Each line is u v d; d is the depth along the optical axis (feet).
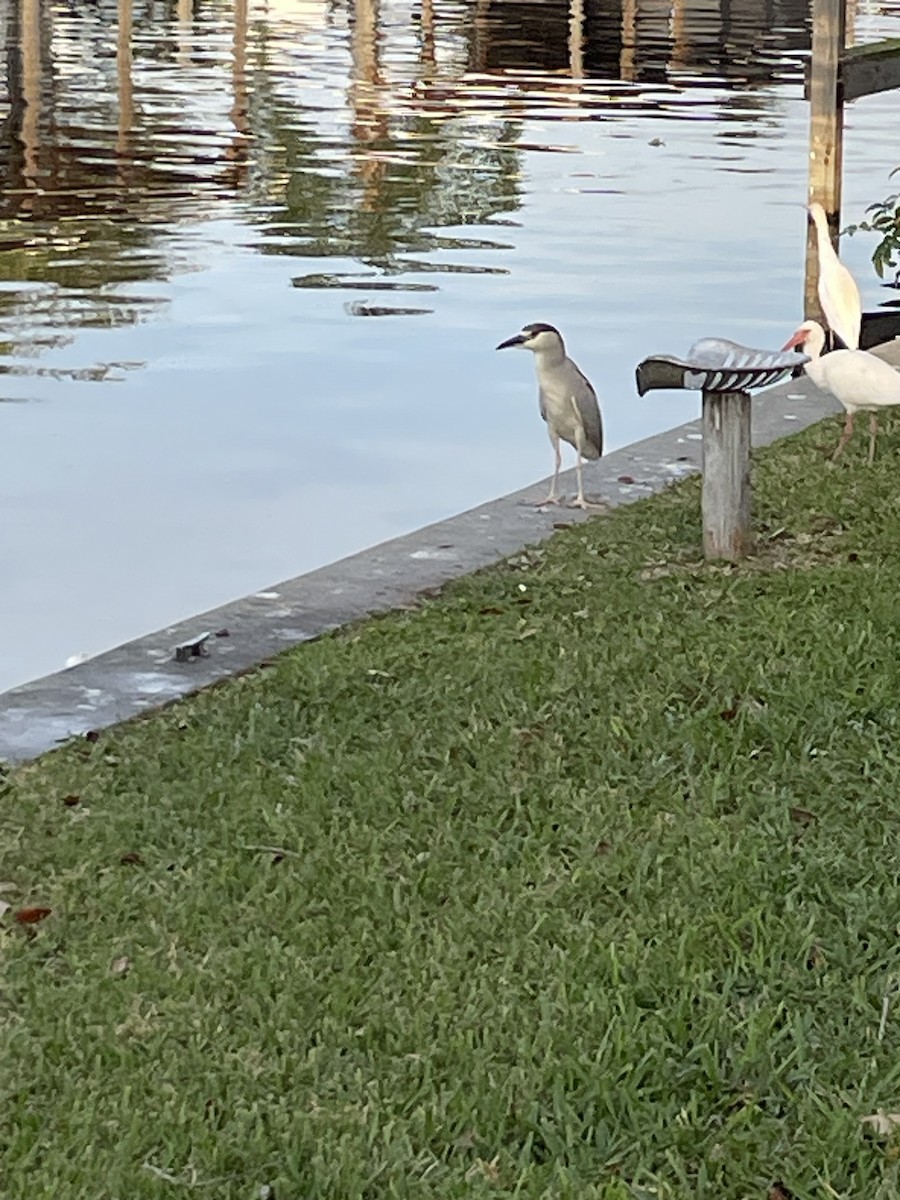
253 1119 22.82
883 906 24.99
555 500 35.04
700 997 23.93
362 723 28.35
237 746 27.81
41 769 27.61
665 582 32.01
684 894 25.27
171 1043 23.59
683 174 69.82
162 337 46.42
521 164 71.46
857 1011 23.82
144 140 75.05
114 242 55.88
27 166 68.69
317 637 30.68
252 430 40.78
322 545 35.94
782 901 25.14
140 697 29.17
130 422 41.16
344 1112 22.89
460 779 27.20
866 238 57.77
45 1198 21.93
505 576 32.32
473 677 29.27
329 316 48.39
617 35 122.72
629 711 28.35
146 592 34.24
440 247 56.13
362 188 65.77
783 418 38.99
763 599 31.24
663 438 37.81
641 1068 23.15
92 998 24.07
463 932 24.82
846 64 41.98
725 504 32.81
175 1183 22.25
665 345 46.75
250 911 25.20
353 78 97.40
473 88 94.48
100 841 26.25
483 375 44.34
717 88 96.63
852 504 34.71
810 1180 22.26
